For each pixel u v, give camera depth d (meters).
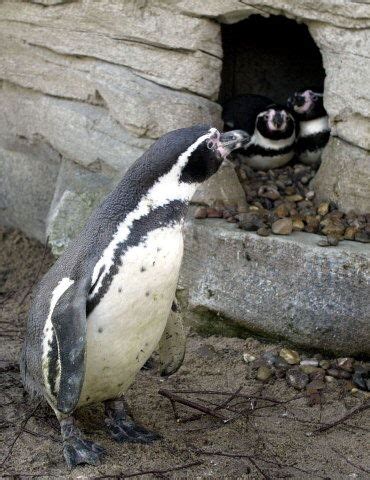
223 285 2.84
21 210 3.36
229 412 2.60
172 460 2.41
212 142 2.39
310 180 3.11
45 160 3.31
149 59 3.01
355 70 2.81
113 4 3.02
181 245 2.36
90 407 2.59
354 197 2.88
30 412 2.55
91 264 2.31
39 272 3.19
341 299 2.74
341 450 2.48
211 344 2.85
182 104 2.96
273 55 3.40
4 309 3.05
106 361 2.35
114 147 3.06
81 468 2.37
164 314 2.38
